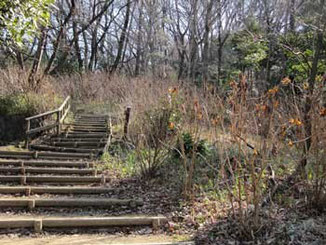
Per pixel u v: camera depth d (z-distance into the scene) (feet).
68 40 74.02
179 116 21.61
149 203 17.87
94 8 76.54
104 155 27.32
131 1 85.87
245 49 42.88
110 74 60.80
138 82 44.98
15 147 30.40
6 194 18.84
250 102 15.48
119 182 21.36
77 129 37.81
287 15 54.34
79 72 63.21
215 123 15.20
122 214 16.62
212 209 15.69
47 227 14.61
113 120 40.22
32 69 42.70
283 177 16.38
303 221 13.55
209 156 20.93
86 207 17.49
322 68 24.03
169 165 21.74
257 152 14.02
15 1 13.12
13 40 14.65
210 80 59.21
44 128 32.83
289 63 36.47
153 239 13.74
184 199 17.43
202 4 82.64
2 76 39.86
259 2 76.02
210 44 82.17
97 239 13.79
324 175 14.10
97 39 93.30
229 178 18.65
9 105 35.29
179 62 84.79
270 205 14.37
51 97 39.19
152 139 21.68
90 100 52.44
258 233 13.00
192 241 13.29
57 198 18.16
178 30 92.07
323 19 21.98
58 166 24.91
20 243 13.20
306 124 15.31
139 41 90.22
